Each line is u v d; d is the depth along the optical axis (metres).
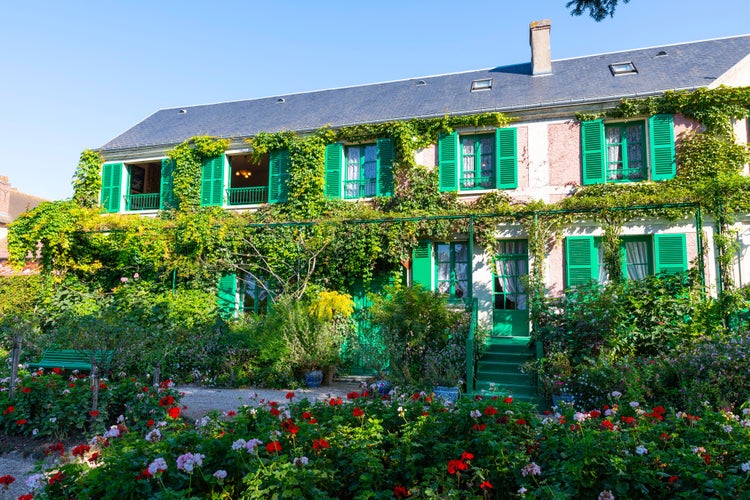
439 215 11.91
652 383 7.59
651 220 11.36
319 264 12.98
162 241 13.62
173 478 3.41
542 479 3.67
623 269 11.54
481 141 13.07
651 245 11.52
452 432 4.30
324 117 15.12
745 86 11.28
